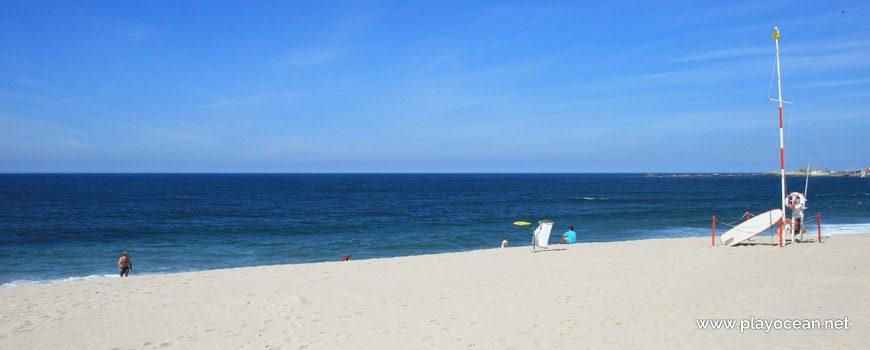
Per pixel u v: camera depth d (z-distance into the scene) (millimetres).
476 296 9758
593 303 8555
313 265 15398
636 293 9156
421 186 127688
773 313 7215
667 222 37312
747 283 9484
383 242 28312
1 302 10203
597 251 16469
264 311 9094
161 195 79875
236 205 58312
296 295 10203
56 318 8820
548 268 13062
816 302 7695
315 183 153000
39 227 35219
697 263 12367
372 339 7090
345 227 35969
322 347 6816
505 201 66375
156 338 7543
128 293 11109
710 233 30750
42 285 12320
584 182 168125
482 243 27984
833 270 10406
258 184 140625
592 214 44562
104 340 7480
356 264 15359
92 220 40344
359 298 10055
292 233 32469
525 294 9672
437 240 29094
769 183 153750
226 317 8719
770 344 5863
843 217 38438
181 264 21547
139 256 23422
